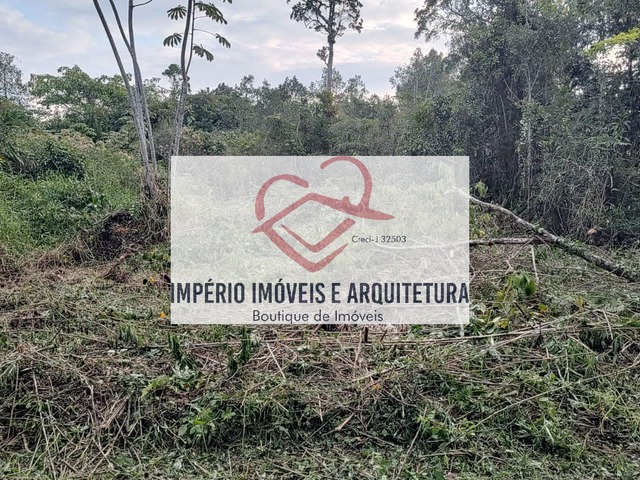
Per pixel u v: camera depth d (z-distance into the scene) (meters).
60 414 2.69
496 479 2.30
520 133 8.60
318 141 12.62
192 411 2.68
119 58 6.62
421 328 3.68
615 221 7.10
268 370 3.09
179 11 6.86
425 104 9.97
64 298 4.16
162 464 2.43
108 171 9.38
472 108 9.03
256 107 18.59
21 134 9.57
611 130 7.54
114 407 2.71
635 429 2.66
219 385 2.87
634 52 7.62
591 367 3.05
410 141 9.92
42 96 17.36
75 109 16.75
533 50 8.21
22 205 6.52
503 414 2.68
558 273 4.78
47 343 3.34
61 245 5.67
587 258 4.74
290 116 13.41
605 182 7.26
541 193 7.64
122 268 5.29
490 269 4.70
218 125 17.31
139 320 3.93
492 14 8.97
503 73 8.72
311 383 2.95
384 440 2.59
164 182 7.07
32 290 4.36
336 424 2.65
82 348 3.33
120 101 17.14
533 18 8.43
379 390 2.80
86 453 2.47
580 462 2.45
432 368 2.97
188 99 17.12
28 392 2.80
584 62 8.24
